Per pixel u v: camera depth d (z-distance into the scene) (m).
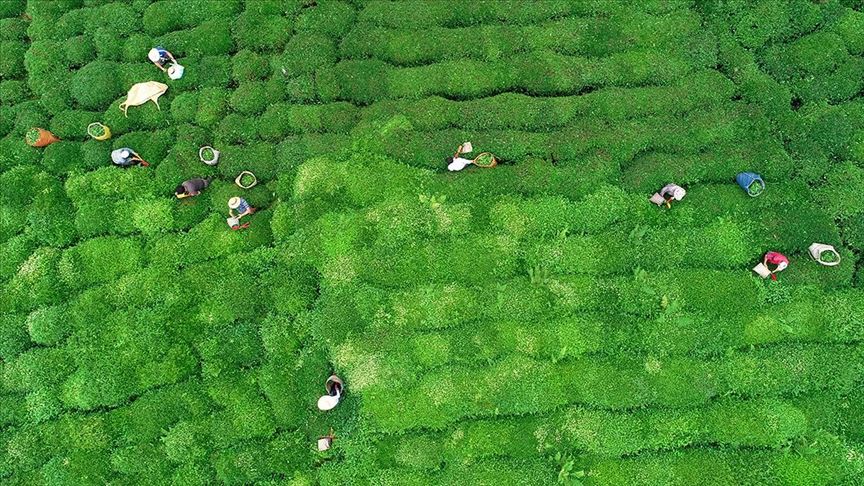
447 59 17.77
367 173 16.72
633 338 15.57
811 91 17.09
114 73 17.86
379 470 15.22
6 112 17.80
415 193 16.62
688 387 15.17
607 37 17.70
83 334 16.11
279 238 16.58
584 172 16.56
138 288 16.23
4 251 16.72
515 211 16.39
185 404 15.60
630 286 15.87
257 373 15.88
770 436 14.94
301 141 17.14
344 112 17.34
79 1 18.83
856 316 15.48
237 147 17.25
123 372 15.76
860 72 17.08
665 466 14.91
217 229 16.62
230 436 15.43
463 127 17.27
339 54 17.92
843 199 16.22
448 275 16.20
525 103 17.17
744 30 17.61
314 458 15.43
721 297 15.67
